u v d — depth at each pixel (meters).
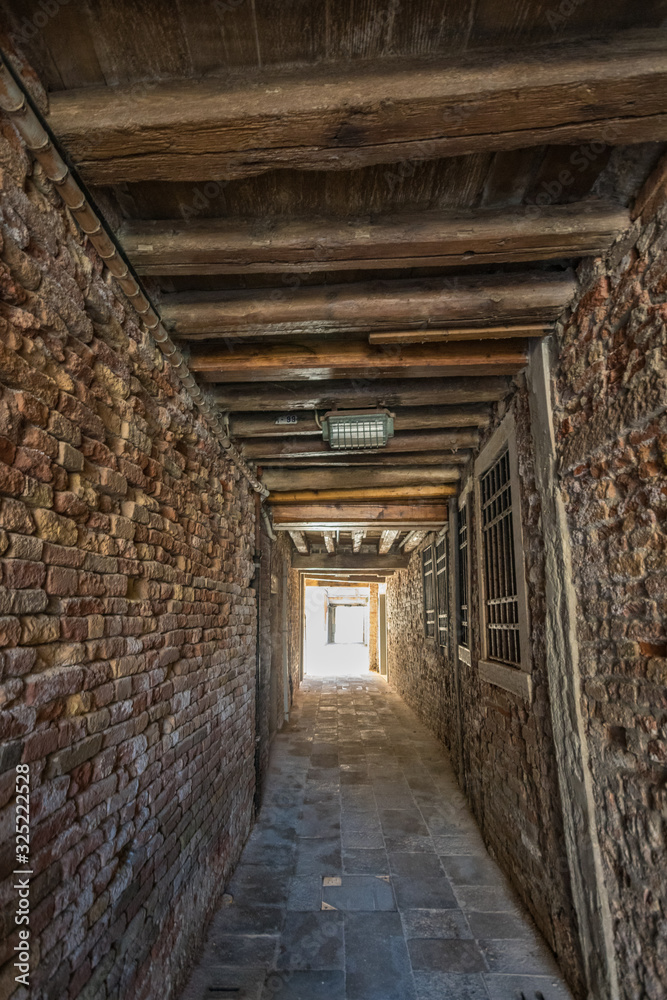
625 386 1.99
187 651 2.66
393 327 2.56
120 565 1.94
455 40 1.48
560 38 1.49
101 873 1.72
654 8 1.42
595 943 2.20
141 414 2.22
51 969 1.43
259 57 1.51
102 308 1.88
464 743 4.92
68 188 1.57
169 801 2.34
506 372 3.04
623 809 2.04
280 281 2.47
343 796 4.99
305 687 12.72
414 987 2.47
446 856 3.79
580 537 2.37
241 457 4.07
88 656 1.68
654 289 1.82
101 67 1.51
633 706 1.96
